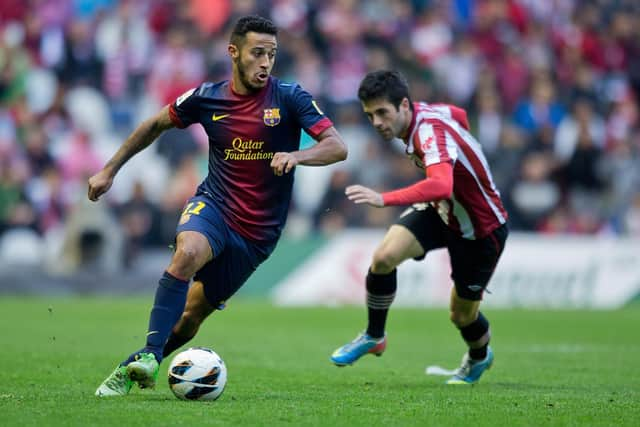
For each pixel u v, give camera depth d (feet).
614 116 265.54
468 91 256.52
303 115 72.49
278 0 253.85
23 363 92.63
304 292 210.38
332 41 252.21
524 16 274.57
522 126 253.03
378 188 225.15
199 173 229.86
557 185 239.50
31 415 57.77
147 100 243.60
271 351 113.09
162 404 63.26
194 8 254.06
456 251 83.66
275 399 68.49
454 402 68.44
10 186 219.20
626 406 67.36
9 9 253.03
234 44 72.49
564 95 263.29
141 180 216.95
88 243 207.92
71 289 207.31
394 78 78.54
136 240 211.82
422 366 100.22
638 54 289.94
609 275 216.33
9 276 208.13
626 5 296.30
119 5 253.24
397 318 173.17
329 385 80.89
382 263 82.33
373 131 239.09
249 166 73.82
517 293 212.43
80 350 107.45
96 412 58.95
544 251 214.69
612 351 118.52
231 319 164.04
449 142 77.66
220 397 68.80
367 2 260.42
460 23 270.87
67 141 233.14
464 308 84.69
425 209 84.02
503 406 66.49
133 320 152.35
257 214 74.33
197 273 74.90
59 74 246.06
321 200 225.97
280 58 243.40
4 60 245.45
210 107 74.13
